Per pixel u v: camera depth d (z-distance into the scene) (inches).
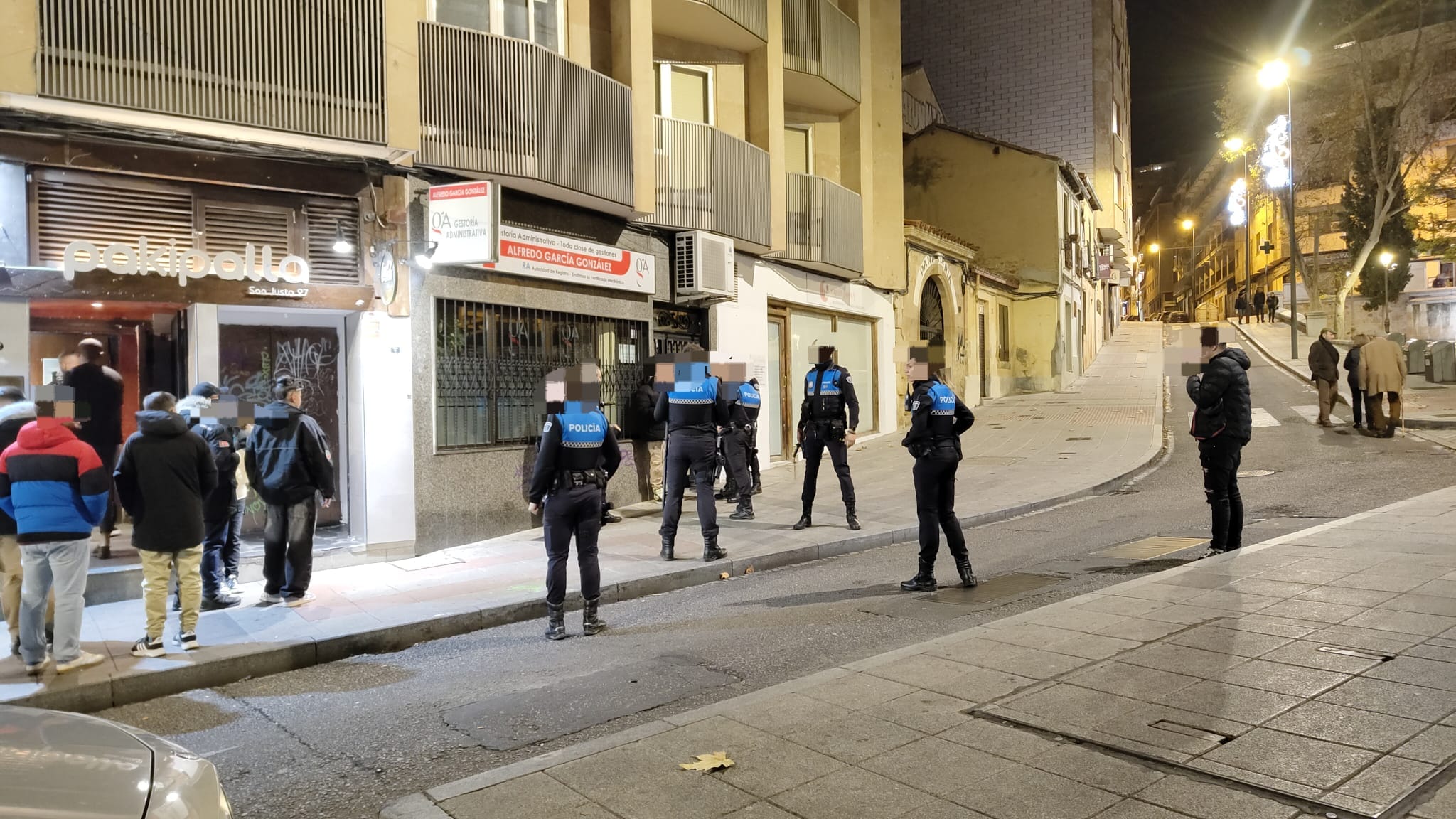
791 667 213.9
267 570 285.6
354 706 204.8
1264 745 141.5
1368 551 271.3
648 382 486.3
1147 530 372.2
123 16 284.7
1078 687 171.2
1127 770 136.0
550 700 199.8
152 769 92.8
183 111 294.7
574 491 255.0
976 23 1504.7
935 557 288.2
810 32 620.4
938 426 285.7
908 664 190.2
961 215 1120.8
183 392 320.2
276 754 177.0
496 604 282.2
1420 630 194.2
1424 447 550.9
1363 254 1267.2
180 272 302.7
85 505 218.2
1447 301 1544.0
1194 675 174.1
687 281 509.4
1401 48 1210.0
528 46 387.2
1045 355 1087.0
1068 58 1448.1
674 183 497.4
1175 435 713.6
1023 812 125.1
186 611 236.4
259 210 327.9
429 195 361.4
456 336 387.9
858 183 694.5
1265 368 1128.8
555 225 432.5
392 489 353.7
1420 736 142.1
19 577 228.7
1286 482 462.6
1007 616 232.8
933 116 1339.8
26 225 281.9
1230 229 2866.6
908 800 130.3
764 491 515.8
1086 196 1301.7
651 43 469.4
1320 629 198.5
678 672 214.2
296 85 317.1
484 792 137.7
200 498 238.8
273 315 341.7
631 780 140.1
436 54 361.7
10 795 81.0
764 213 561.9
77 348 303.3
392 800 153.5
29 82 269.0
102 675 215.9
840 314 702.5
